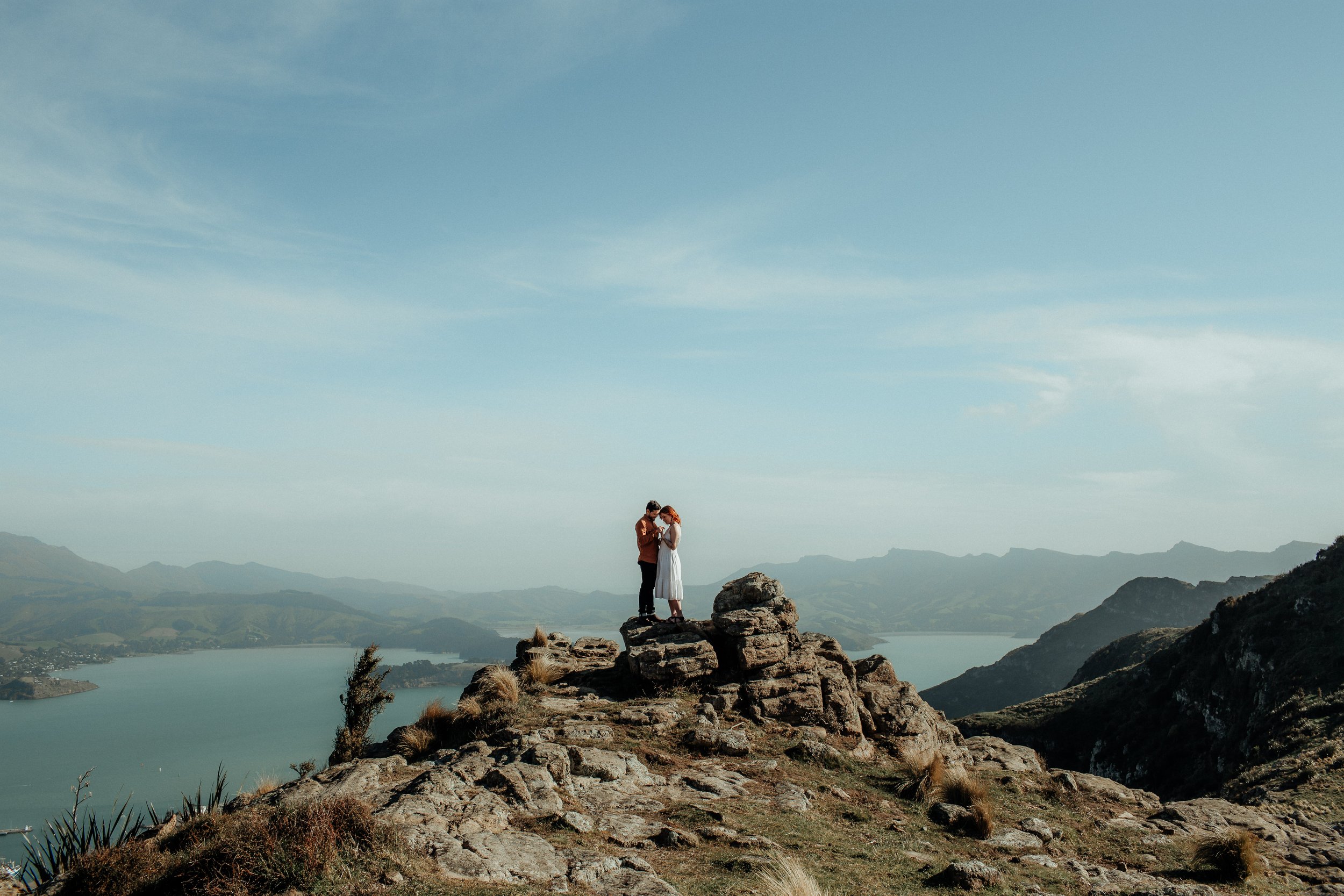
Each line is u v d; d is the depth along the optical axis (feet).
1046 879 36.32
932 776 50.62
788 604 71.31
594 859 29.60
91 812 39.37
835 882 31.40
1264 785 128.77
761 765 50.08
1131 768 326.03
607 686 67.26
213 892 23.66
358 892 23.44
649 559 75.87
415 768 42.45
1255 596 335.67
